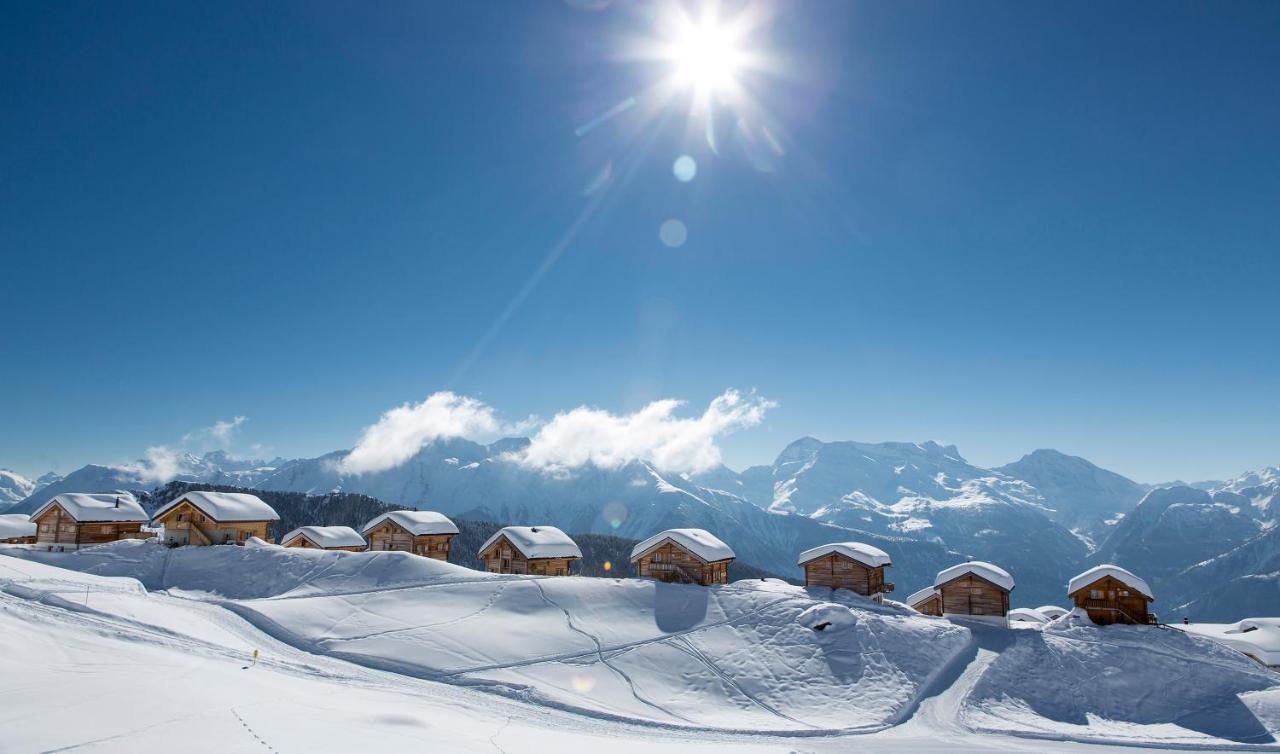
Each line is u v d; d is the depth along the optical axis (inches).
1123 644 2386.8
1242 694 2078.0
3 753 691.4
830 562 2957.7
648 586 2682.1
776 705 1913.1
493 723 1320.1
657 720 1711.4
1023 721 1926.7
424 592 2513.5
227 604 2261.3
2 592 1820.9
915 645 2308.1
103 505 3346.5
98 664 1164.5
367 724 1018.7
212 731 850.8
